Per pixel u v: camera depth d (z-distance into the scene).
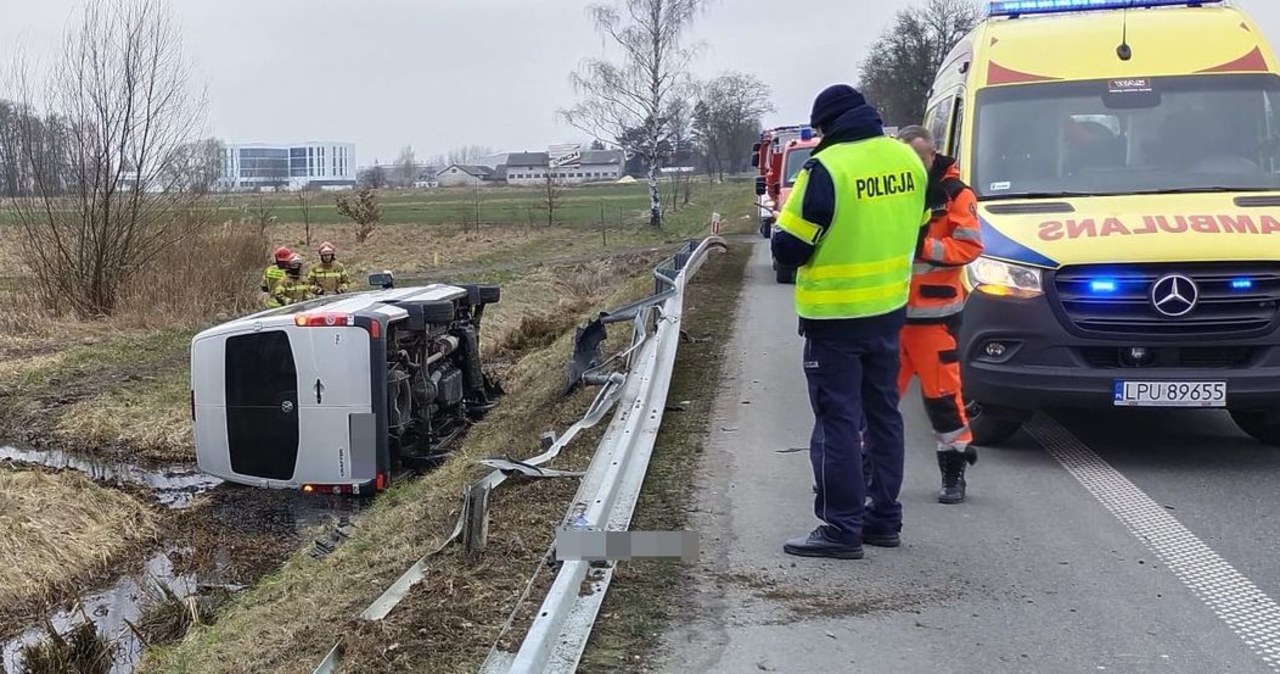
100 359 14.67
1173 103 6.81
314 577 5.81
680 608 4.21
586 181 96.19
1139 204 6.18
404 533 5.81
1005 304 5.89
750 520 5.29
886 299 4.53
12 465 9.98
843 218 4.35
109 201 18.42
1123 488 5.72
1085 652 3.82
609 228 38.88
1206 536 4.97
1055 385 5.79
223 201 21.34
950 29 58.41
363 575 5.32
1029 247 5.93
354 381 8.65
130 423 11.32
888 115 60.72
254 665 4.35
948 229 5.13
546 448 6.79
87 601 7.20
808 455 6.50
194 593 7.13
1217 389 5.64
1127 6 7.59
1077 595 4.33
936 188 5.11
